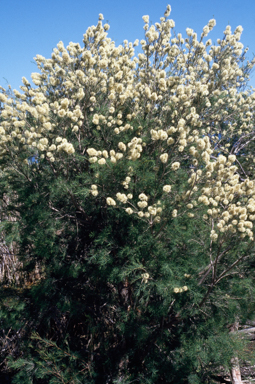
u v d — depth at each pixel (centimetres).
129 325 369
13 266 473
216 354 309
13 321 390
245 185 282
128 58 427
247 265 344
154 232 345
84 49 389
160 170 371
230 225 269
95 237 388
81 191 331
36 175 381
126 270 340
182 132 307
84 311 417
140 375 356
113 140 373
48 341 369
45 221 358
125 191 366
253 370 416
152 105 382
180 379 344
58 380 342
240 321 368
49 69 387
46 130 326
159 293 326
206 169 282
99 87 383
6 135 327
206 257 351
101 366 392
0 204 450
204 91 375
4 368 422
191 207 304
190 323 353
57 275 413
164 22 433
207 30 428
